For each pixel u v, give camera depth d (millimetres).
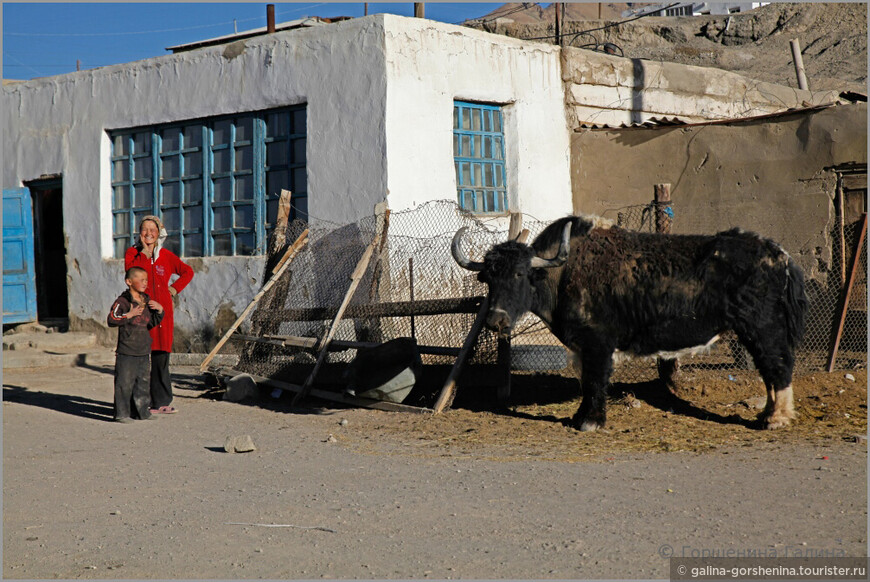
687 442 7574
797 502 5590
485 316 9141
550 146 14859
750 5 38844
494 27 35625
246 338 11086
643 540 4918
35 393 11398
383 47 12250
